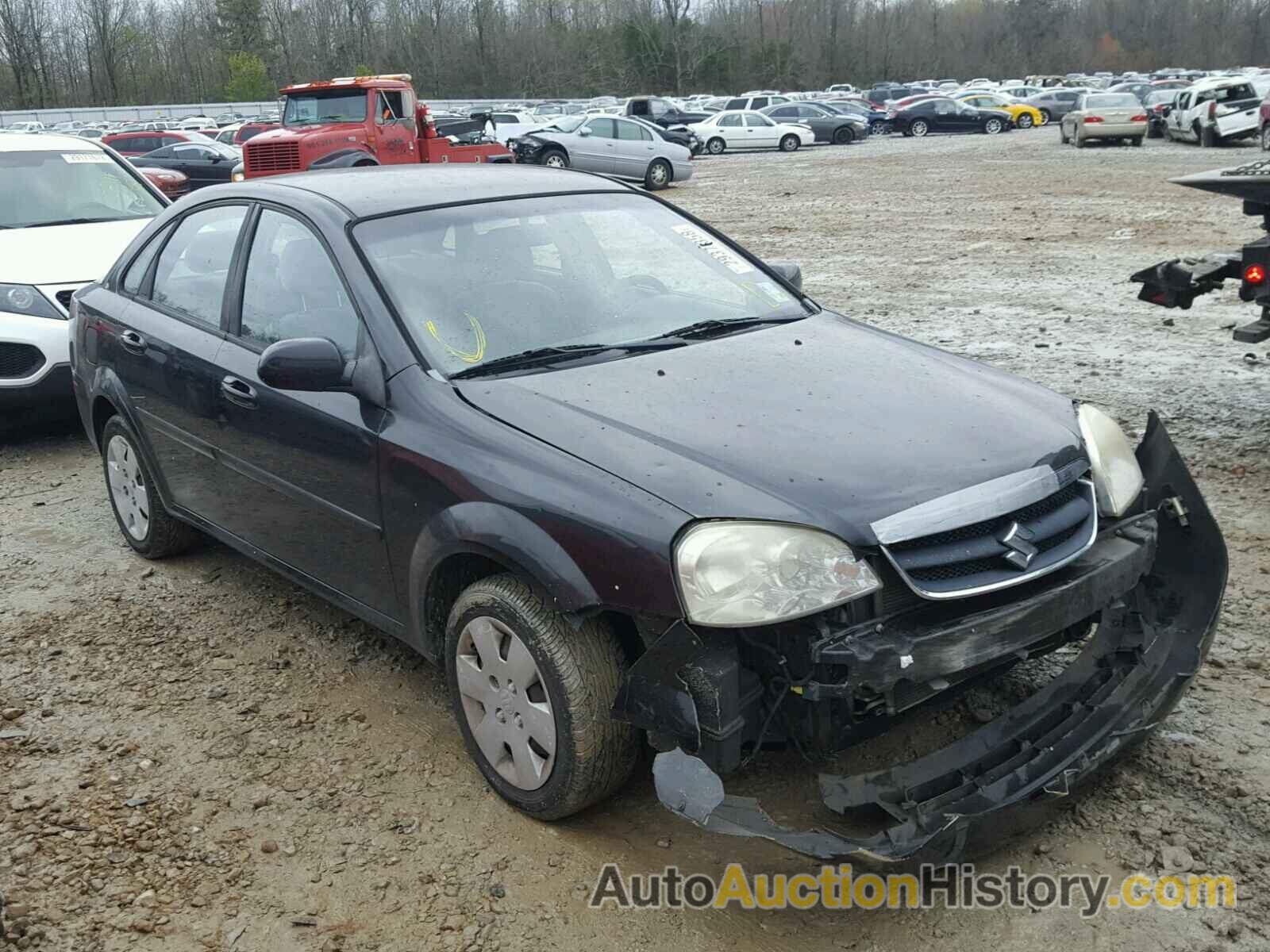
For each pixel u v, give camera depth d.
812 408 3.22
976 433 3.12
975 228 16.38
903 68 112.06
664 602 2.74
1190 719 3.64
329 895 3.01
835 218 18.58
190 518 4.74
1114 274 12.07
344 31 89.19
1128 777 3.35
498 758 3.30
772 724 2.82
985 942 2.78
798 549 2.68
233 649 4.36
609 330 3.76
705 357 3.59
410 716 3.85
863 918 2.88
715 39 96.50
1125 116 32.69
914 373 3.55
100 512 5.95
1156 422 3.51
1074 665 3.27
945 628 2.72
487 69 90.31
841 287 12.07
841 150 39.78
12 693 4.07
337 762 3.60
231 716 3.88
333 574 3.88
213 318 4.37
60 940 2.87
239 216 4.37
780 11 106.50
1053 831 3.15
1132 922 2.82
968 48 116.75
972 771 2.93
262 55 86.94
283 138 19.73
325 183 4.28
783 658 2.71
